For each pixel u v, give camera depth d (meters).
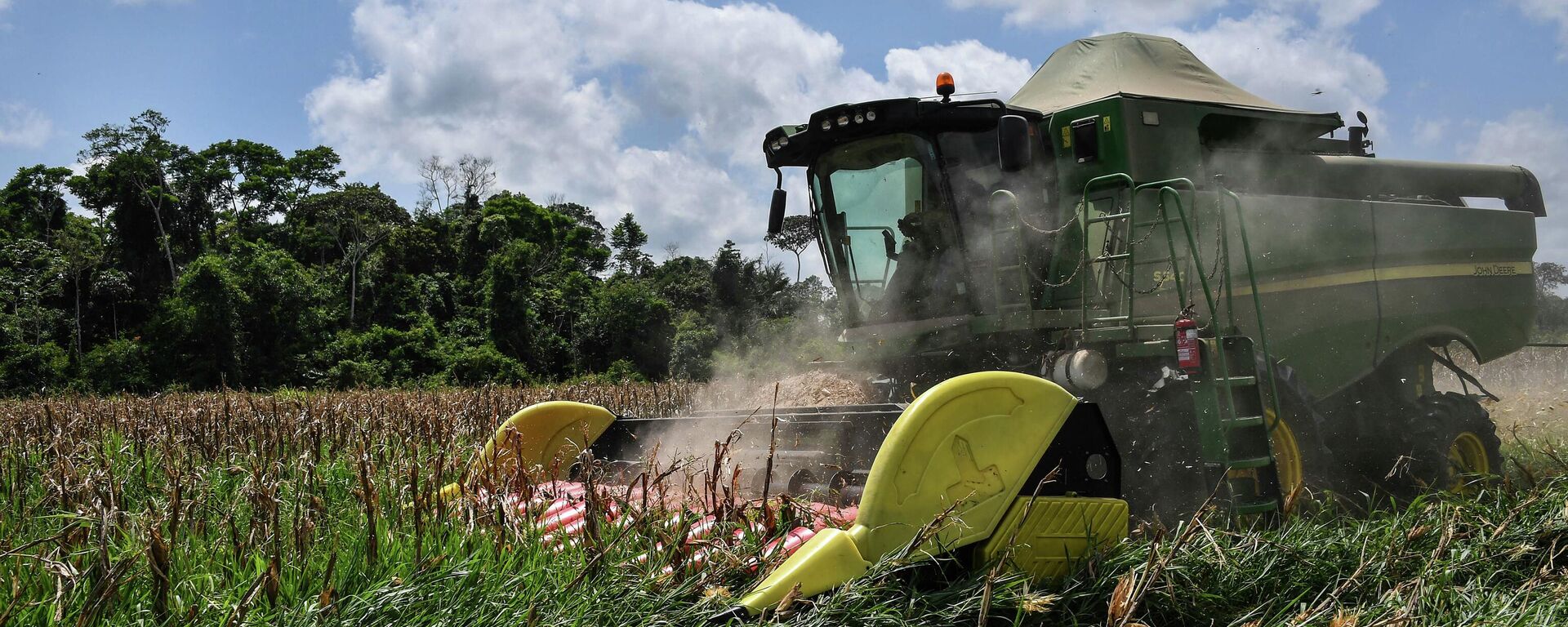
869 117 6.33
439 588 3.51
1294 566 4.27
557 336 63.31
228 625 3.17
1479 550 4.38
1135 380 5.82
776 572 3.47
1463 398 7.34
